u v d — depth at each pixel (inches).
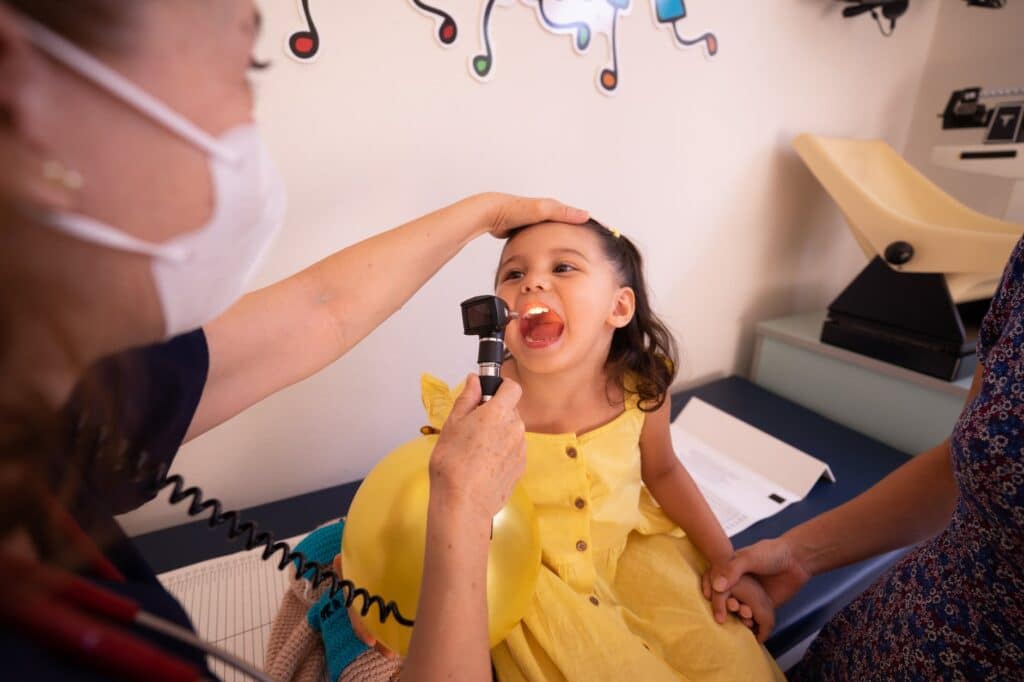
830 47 55.9
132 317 11.3
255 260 14.2
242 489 40.4
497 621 22.1
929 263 46.4
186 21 9.8
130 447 15.0
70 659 9.4
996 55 58.3
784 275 64.6
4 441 8.1
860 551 29.4
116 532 13.7
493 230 30.2
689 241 55.2
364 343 41.7
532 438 30.3
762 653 28.9
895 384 49.8
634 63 44.8
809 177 60.9
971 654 20.6
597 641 25.4
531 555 23.7
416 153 38.4
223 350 20.3
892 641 24.0
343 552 23.3
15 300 8.3
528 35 39.5
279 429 40.4
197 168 10.6
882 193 56.2
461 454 17.6
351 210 37.4
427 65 36.8
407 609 21.3
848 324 53.3
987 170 49.4
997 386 19.0
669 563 32.4
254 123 12.2
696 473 46.0
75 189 9.0
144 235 10.3
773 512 41.3
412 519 21.5
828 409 55.7
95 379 11.2
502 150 41.6
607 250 30.9
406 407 45.1
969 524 21.1
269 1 31.2
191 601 32.3
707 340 61.7
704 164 52.7
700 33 47.1
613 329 32.8
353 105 35.3
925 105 65.9
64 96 8.7
